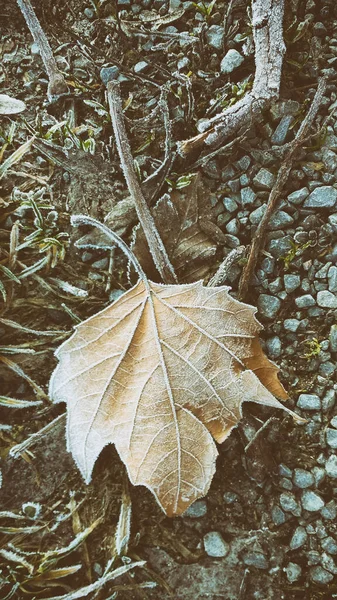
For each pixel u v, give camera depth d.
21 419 0.33
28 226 0.35
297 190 0.35
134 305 0.30
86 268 0.35
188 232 0.34
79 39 0.36
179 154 0.34
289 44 0.35
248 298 0.35
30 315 0.34
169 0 0.36
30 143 0.34
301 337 0.34
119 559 0.33
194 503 0.33
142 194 0.33
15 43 0.37
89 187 0.35
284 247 0.34
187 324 0.30
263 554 0.33
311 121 0.34
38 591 0.32
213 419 0.29
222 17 0.36
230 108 0.33
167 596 0.33
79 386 0.29
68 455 0.33
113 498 0.33
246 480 0.33
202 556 0.33
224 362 0.30
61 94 0.36
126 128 0.35
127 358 0.30
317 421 0.34
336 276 0.34
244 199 0.35
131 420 0.29
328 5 0.35
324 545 0.33
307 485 0.33
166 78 0.36
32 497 0.33
